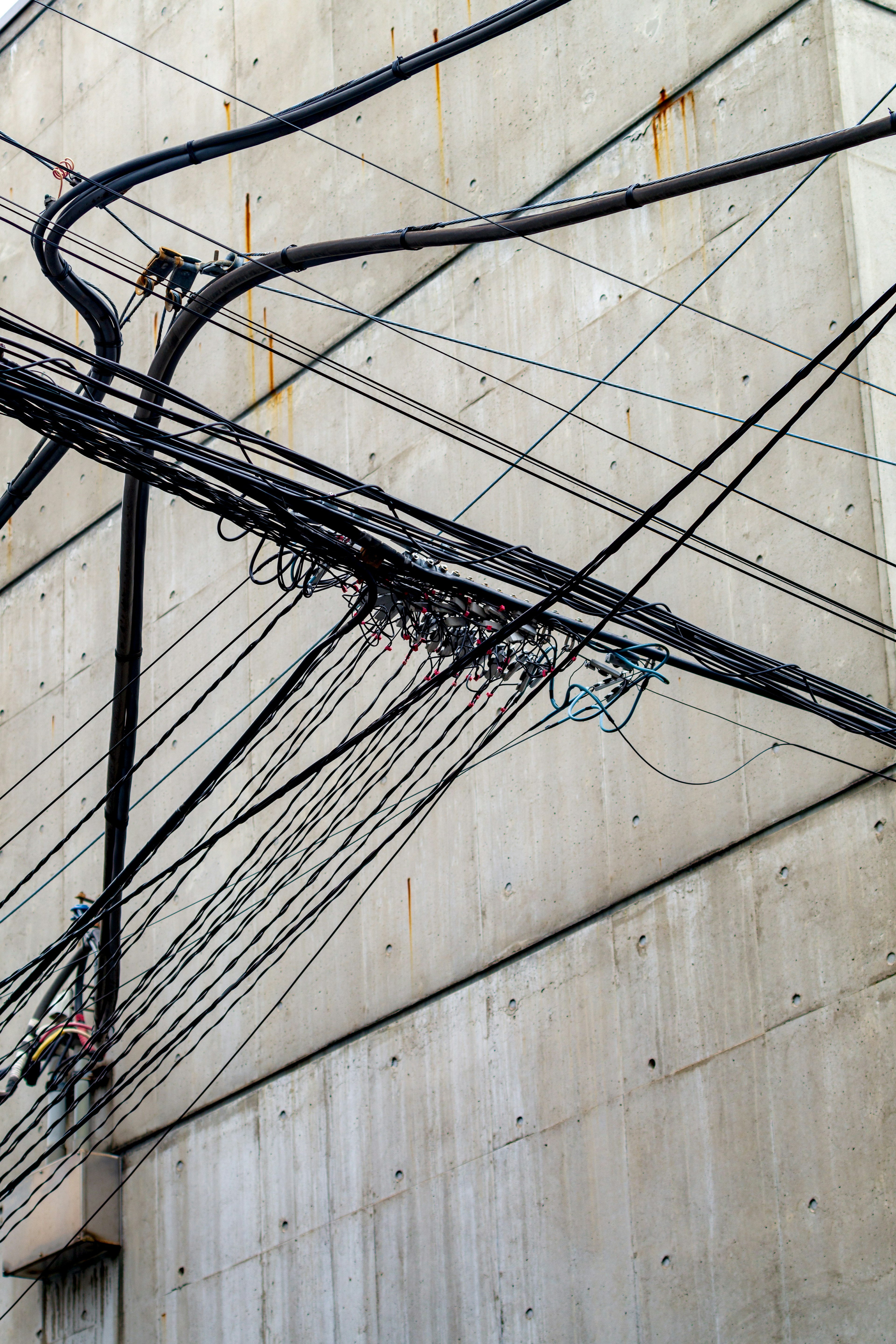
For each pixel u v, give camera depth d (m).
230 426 6.06
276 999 12.78
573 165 12.46
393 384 13.18
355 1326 11.50
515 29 13.16
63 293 11.56
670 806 10.69
